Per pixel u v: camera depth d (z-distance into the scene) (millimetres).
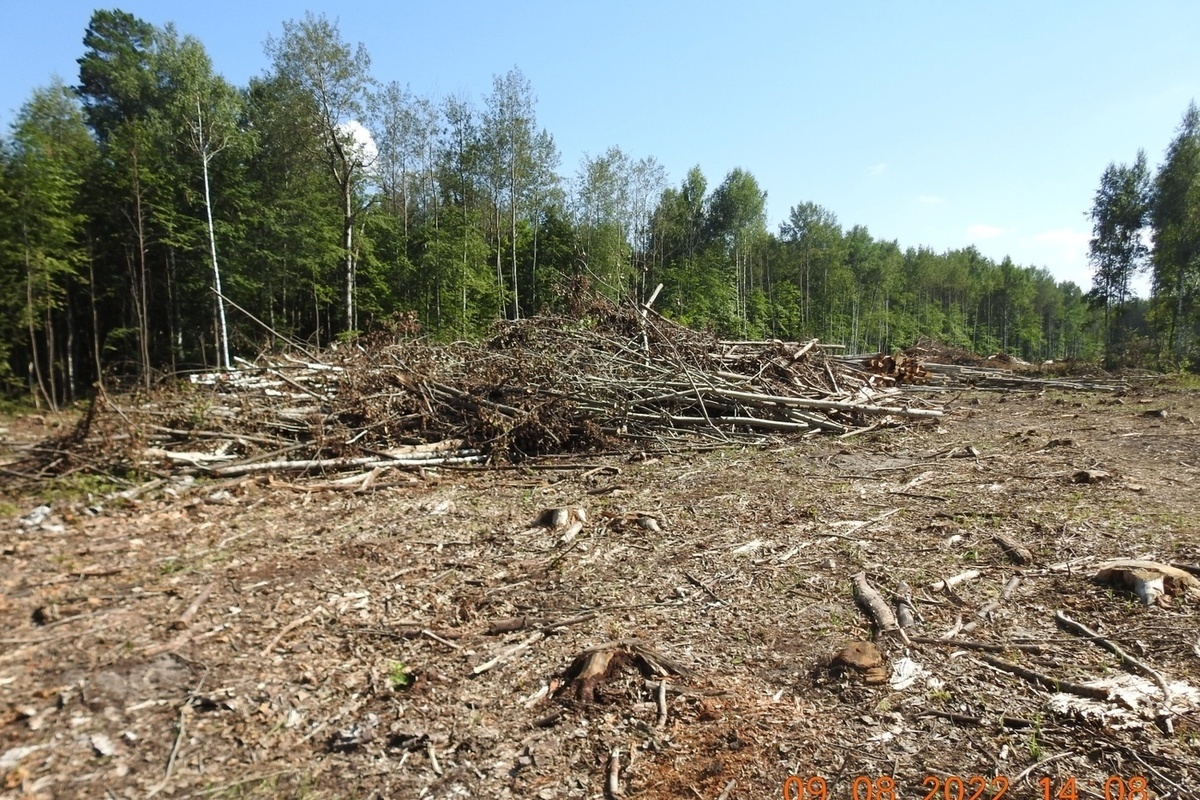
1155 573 3848
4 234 16672
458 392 8594
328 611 3793
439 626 3686
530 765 2562
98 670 3049
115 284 23047
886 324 53594
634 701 2986
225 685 2988
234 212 23547
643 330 11141
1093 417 11164
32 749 2508
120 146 21891
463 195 29984
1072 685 2947
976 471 7184
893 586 4172
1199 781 2334
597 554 4844
